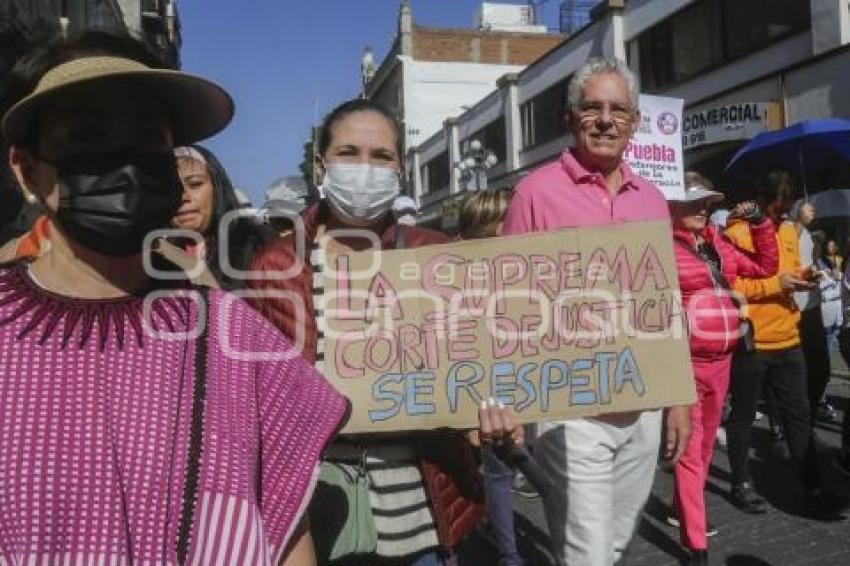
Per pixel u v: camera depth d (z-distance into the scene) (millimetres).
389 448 2191
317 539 2061
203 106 1317
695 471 3730
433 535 2199
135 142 1212
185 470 1152
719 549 4012
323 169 2348
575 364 2270
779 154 8055
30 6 8469
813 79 12391
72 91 1163
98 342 1174
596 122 2639
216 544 1145
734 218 4531
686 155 15336
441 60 37156
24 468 1080
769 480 5074
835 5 11977
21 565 1054
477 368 2219
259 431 1306
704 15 15461
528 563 4020
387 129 2283
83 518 1087
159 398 1174
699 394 3770
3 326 1150
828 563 3768
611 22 18562
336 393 1460
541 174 2748
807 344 5086
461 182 20062
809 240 6039
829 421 6516
